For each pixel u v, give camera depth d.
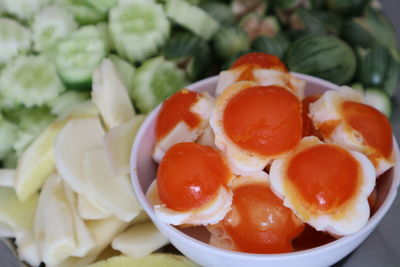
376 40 0.53
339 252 0.39
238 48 0.52
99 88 0.48
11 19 0.55
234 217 0.39
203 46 0.53
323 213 0.38
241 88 0.40
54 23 0.54
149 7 0.54
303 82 0.43
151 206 0.40
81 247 0.44
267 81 0.42
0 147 0.50
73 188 0.45
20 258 0.45
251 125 0.38
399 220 0.45
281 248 0.39
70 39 0.53
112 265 0.44
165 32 0.54
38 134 0.50
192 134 0.42
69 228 0.44
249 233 0.39
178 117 0.42
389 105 0.50
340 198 0.38
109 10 0.55
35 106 0.52
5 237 0.47
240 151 0.39
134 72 0.53
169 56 0.52
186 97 0.42
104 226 0.45
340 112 0.40
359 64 0.51
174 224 0.39
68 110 0.51
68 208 0.45
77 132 0.47
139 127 0.46
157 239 0.44
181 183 0.38
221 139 0.39
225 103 0.40
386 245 0.45
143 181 0.43
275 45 0.52
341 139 0.40
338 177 0.38
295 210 0.38
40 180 0.47
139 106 0.51
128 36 0.53
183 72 0.52
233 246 0.40
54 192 0.46
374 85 0.50
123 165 0.45
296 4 0.55
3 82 0.52
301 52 0.51
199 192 0.38
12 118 0.52
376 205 0.40
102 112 0.48
